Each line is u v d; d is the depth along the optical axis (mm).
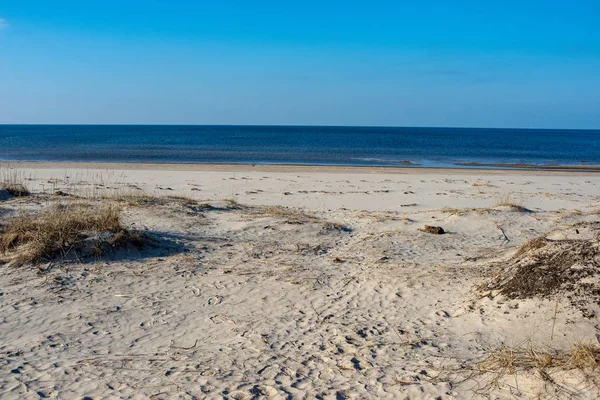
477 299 6395
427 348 5219
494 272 7379
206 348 5309
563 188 22594
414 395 4176
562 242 6637
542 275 5957
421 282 7453
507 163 40875
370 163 37875
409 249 9984
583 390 3789
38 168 27141
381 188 20969
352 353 5160
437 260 9078
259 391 4312
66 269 7676
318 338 5605
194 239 9977
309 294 7109
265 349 5281
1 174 22109
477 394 4098
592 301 5191
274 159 40625
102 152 46812
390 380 4484
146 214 11711
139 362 4914
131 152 47281
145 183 20688
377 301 6848
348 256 9375
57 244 8172
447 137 120750
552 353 4613
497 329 5461
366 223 12492
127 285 7258
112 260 8273
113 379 4520
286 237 10727
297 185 21281
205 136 107062
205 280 7594
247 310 6500
